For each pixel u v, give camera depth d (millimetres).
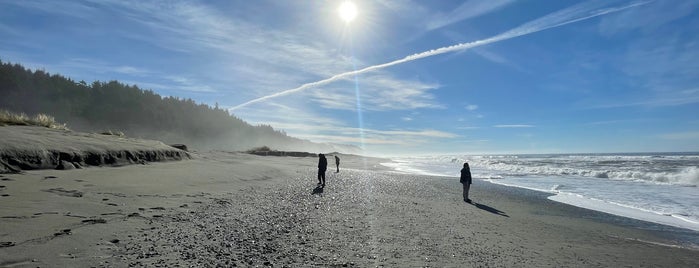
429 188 23844
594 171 35312
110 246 6527
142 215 9289
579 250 9219
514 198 19750
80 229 7254
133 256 6141
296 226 9812
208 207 11539
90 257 5855
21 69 119750
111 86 146875
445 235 9961
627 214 14945
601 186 25688
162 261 6023
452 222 12102
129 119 137500
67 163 14766
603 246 9773
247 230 8828
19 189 10148
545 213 15062
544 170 42531
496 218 13492
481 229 11203
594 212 15391
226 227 8953
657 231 11836
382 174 37188
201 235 7949
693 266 8133
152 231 7848
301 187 20688
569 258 8383
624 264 8156
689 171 27719
